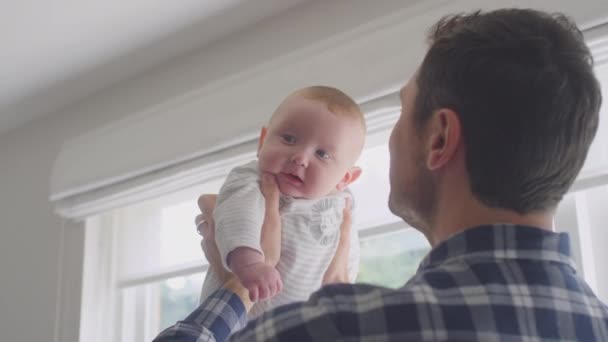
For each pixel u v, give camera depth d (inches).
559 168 27.3
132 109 88.7
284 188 41.9
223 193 41.4
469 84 28.0
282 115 43.8
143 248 87.4
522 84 27.0
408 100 31.3
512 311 25.1
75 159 87.7
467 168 27.8
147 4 73.7
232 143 71.2
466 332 24.5
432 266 27.4
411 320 24.6
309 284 41.4
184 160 76.0
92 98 94.3
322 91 44.5
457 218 28.0
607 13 50.6
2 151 103.5
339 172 43.1
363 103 62.4
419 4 60.7
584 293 27.0
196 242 83.0
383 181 66.6
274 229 40.2
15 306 93.8
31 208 97.2
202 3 74.0
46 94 93.7
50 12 74.5
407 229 63.7
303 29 73.7
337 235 43.2
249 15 76.7
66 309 87.2
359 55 63.0
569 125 27.3
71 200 88.2
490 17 29.5
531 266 26.2
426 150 29.5
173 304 85.0
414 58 59.0
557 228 54.4
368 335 24.8
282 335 25.9
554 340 25.2
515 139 26.8
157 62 86.4
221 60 80.5
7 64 85.0
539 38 27.9
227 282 38.2
